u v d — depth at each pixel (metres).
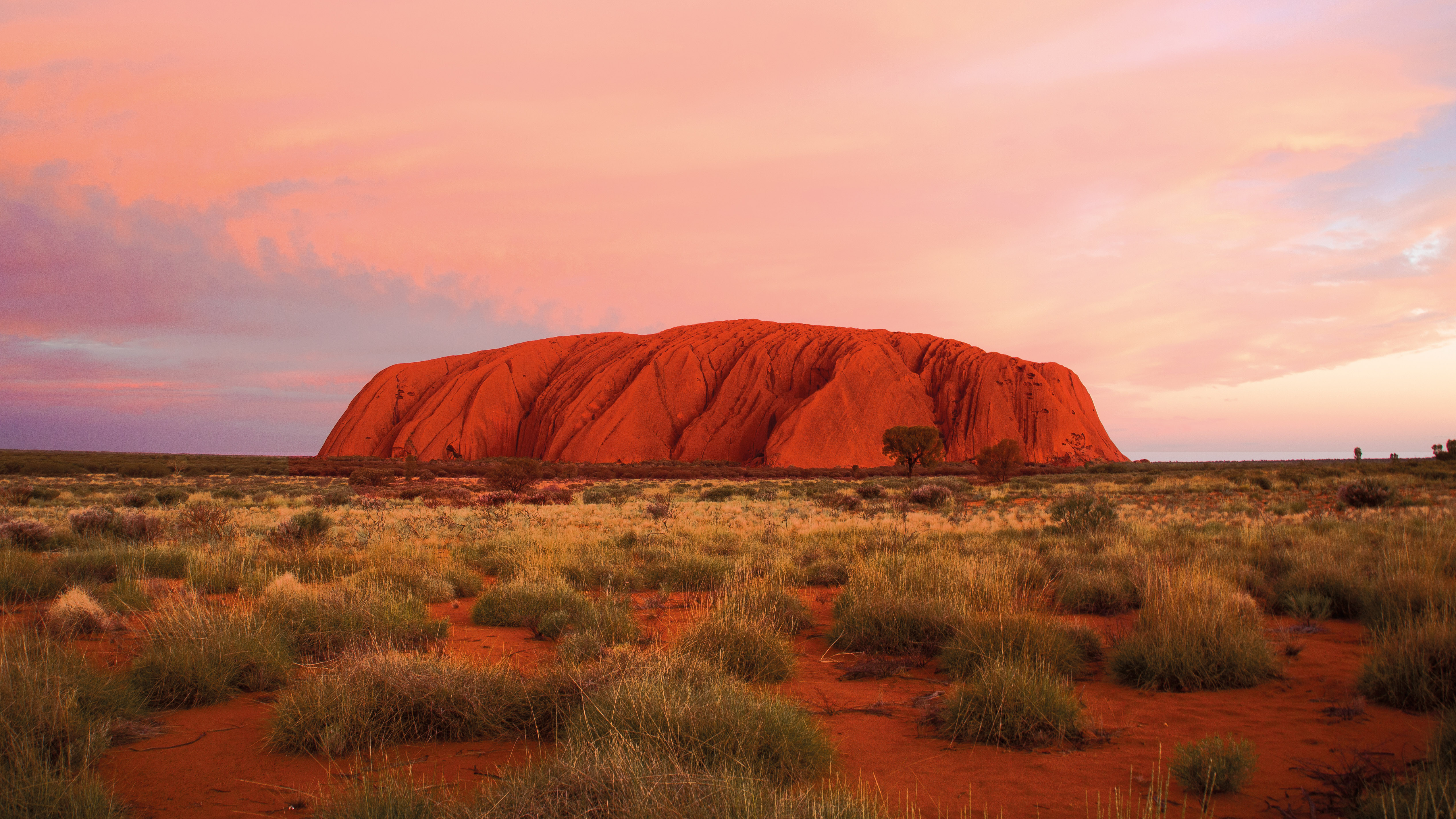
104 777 4.15
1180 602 7.06
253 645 6.23
